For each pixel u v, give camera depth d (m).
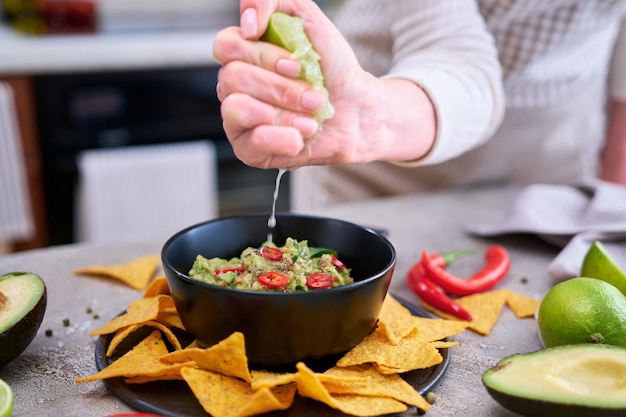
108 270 0.65
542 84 0.87
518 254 0.73
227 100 0.43
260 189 1.69
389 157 0.56
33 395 0.47
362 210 0.84
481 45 0.64
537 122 0.92
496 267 0.66
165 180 1.53
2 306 0.49
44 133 1.41
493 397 0.44
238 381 0.46
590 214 0.75
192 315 0.48
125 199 1.50
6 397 0.42
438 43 0.64
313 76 0.44
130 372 0.46
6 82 1.33
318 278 0.50
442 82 0.60
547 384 0.43
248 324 0.46
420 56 0.64
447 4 0.64
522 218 0.75
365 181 0.98
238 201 1.68
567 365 0.45
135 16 1.84
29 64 1.33
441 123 0.59
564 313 0.50
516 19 0.78
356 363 0.48
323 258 0.52
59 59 1.36
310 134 0.45
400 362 0.48
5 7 1.67
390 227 0.79
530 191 0.80
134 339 0.53
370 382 0.47
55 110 1.40
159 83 1.49
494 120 0.67
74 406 0.46
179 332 0.54
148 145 1.53
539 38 0.79
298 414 0.45
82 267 0.68
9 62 1.31
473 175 0.95
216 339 0.48
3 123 1.33
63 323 0.57
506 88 0.85
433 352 0.48
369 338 0.51
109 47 1.41
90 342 0.54
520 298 0.62
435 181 0.96
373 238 0.54
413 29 0.66
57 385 0.49
